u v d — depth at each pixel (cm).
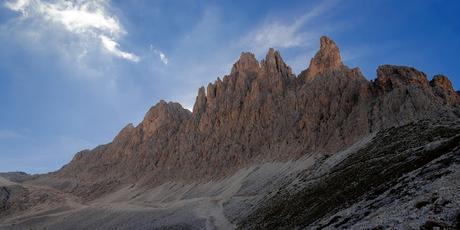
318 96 17175
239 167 18325
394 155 8800
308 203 8444
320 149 14162
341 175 9188
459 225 3256
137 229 13800
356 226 4538
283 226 7825
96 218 18450
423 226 3456
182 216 13738
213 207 14312
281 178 13588
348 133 13625
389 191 5444
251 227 9525
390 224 3959
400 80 13938
